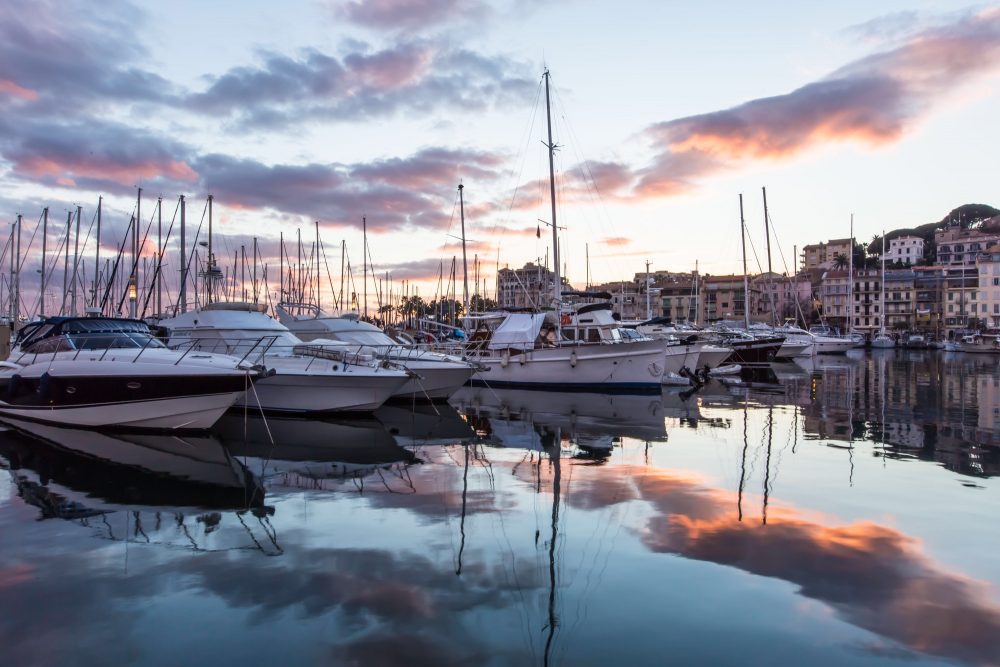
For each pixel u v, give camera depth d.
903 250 134.75
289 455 13.07
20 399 16.61
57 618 5.62
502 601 5.98
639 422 17.89
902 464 11.97
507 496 9.70
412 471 11.52
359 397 18.45
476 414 19.81
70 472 11.35
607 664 4.89
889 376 35.84
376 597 6.05
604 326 27.11
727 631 5.41
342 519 8.54
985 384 30.41
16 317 39.75
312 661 4.91
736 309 110.75
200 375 14.63
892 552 7.23
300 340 22.86
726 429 16.47
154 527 8.20
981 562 6.92
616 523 8.32
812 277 122.69
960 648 5.14
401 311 83.62
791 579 6.46
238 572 6.66
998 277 101.75
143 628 5.45
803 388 28.64
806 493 9.81
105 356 15.82
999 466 11.81
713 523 8.29
